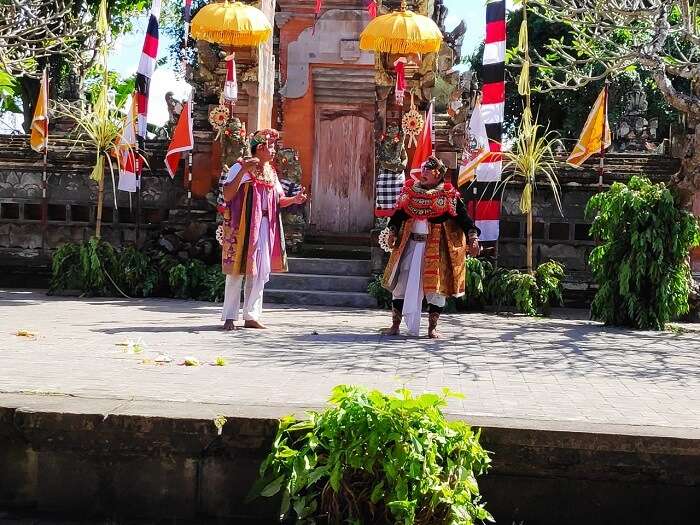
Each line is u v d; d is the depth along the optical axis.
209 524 4.32
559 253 14.88
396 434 3.82
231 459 4.34
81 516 4.40
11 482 4.46
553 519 4.32
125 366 6.02
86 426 4.30
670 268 10.88
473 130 13.19
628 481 4.27
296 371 6.08
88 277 13.48
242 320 9.98
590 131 13.65
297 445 4.18
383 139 14.09
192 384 5.31
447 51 15.99
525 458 4.25
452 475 3.95
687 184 11.84
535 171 13.90
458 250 8.74
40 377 5.40
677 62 12.20
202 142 15.33
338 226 16.61
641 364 7.17
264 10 15.76
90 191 15.70
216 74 15.68
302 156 16.38
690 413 4.85
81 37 19.08
